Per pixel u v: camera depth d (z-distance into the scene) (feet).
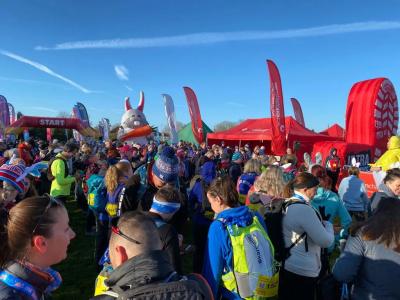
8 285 4.33
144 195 11.59
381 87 36.17
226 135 73.92
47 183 25.98
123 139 63.10
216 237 8.09
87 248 21.25
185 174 35.99
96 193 16.10
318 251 9.76
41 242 4.56
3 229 4.54
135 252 4.93
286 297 9.65
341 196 19.81
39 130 121.29
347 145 34.01
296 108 96.73
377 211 7.39
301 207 9.48
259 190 11.93
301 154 62.75
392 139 19.70
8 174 9.56
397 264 6.89
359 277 7.43
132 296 4.26
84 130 83.35
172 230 7.89
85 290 15.76
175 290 4.35
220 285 8.29
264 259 8.04
